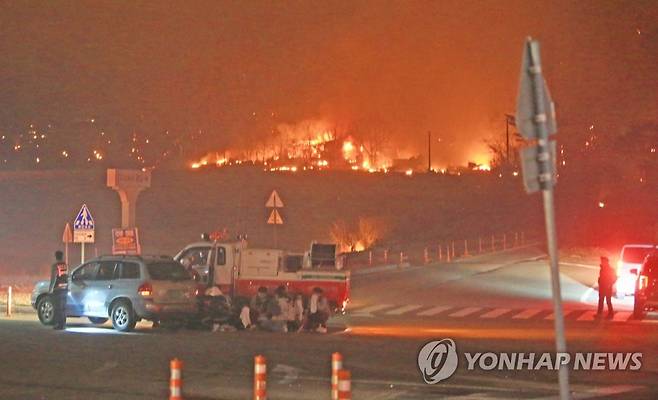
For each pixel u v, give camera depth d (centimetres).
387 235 8969
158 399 1616
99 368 1977
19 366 2000
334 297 3319
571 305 4291
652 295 3481
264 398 1292
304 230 9194
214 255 3391
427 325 3369
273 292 3234
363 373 1959
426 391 1742
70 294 2955
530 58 1118
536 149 1107
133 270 2895
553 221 1098
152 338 2633
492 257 7256
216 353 2259
